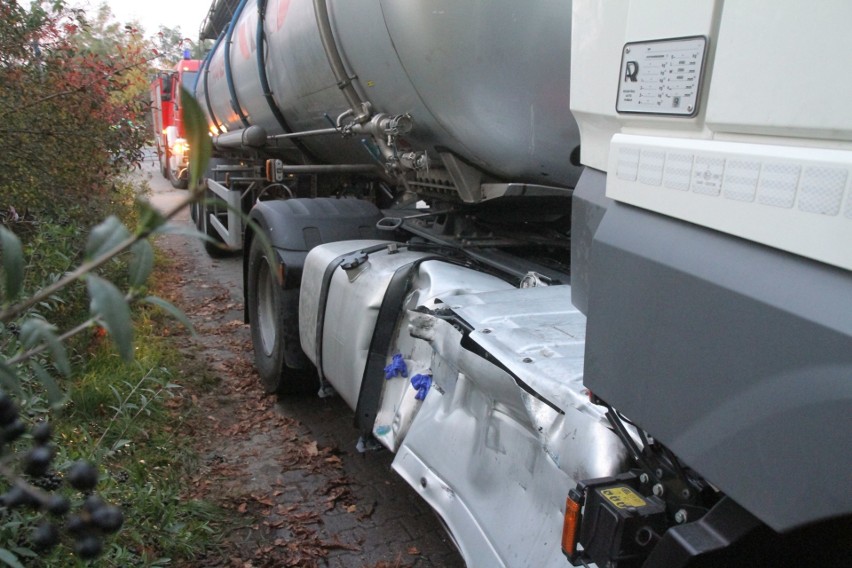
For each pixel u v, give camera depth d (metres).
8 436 0.72
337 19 3.58
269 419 4.30
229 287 7.67
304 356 4.21
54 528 0.76
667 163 1.37
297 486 3.54
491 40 2.71
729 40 1.22
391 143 3.65
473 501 2.24
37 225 4.20
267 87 5.42
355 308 3.29
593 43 1.62
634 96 1.46
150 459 3.40
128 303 0.63
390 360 3.05
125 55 4.98
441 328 2.50
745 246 1.21
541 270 3.23
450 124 3.14
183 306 6.74
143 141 5.27
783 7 1.11
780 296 1.12
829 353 1.04
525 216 3.89
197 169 0.56
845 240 1.02
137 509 2.62
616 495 1.52
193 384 4.68
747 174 1.19
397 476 3.68
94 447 2.73
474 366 2.26
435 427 2.56
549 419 1.91
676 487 1.48
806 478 1.07
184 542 2.76
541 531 1.91
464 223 3.99
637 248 1.44
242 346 5.59
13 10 3.99
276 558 2.94
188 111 0.55
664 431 1.37
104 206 5.33
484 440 2.29
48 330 0.65
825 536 1.27
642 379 1.43
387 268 3.26
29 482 1.32
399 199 5.71
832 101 1.04
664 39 1.37
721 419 1.23
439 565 2.96
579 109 1.70
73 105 4.29
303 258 4.21
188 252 9.52
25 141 4.00
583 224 1.74
